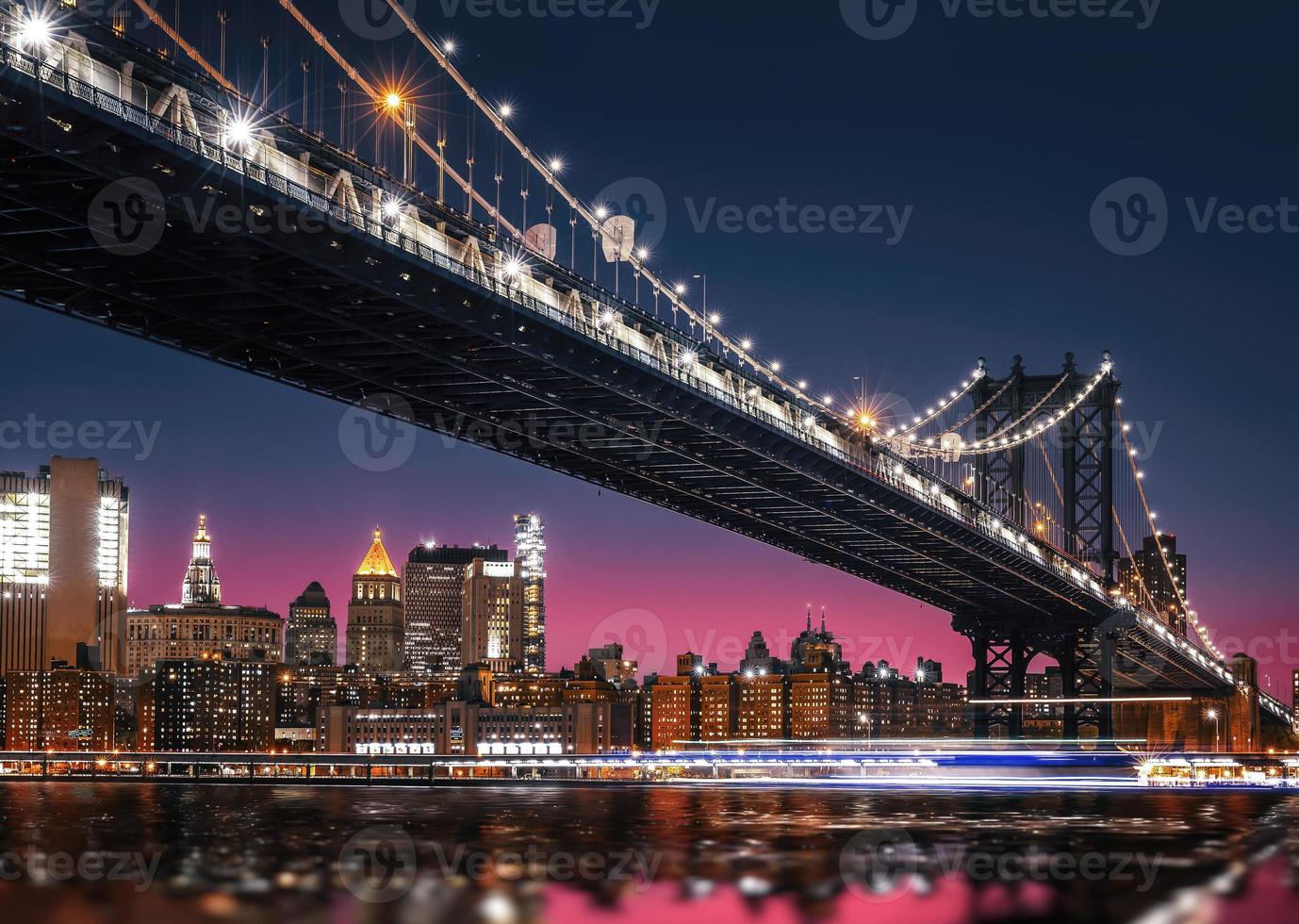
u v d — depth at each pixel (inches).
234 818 4229.8
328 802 4891.7
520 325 3782.0
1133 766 6146.7
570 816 4234.7
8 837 3678.6
